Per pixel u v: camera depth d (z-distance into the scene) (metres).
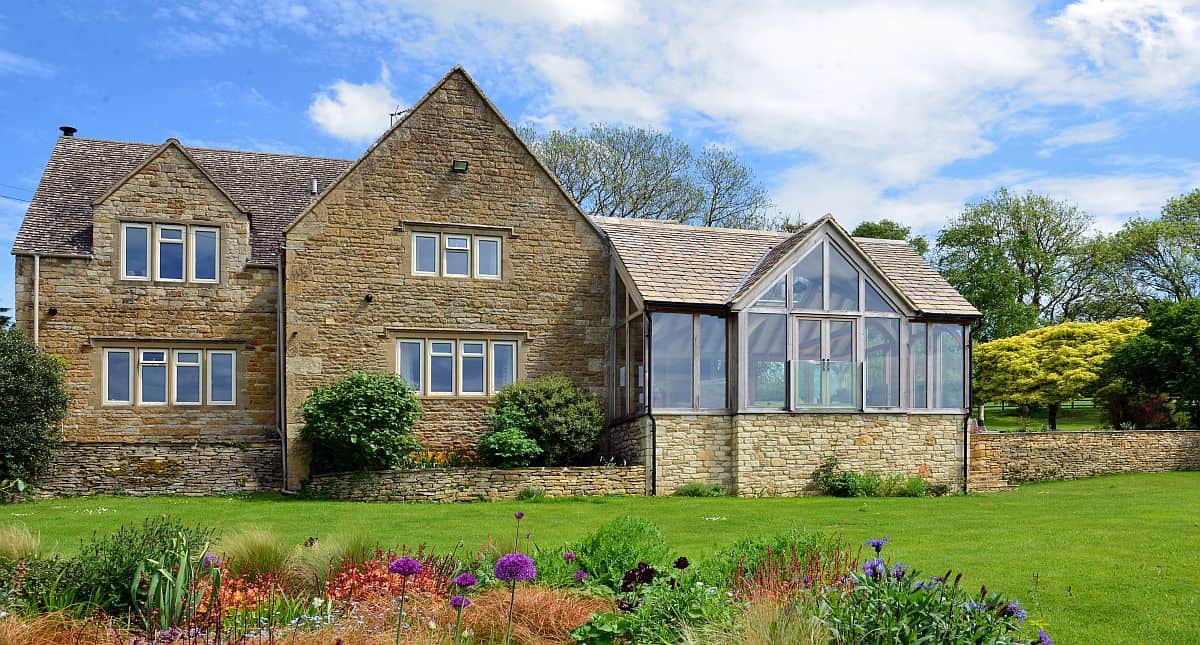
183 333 22.69
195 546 9.50
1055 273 50.72
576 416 22.19
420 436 22.81
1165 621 9.09
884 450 22.67
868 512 17.48
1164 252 50.28
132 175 22.52
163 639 7.41
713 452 21.70
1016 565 11.52
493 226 23.56
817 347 22.47
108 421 22.09
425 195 23.19
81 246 22.31
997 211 51.22
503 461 21.56
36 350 20.61
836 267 22.77
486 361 23.44
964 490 23.19
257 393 23.06
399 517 16.61
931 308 23.38
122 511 17.39
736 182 45.16
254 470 21.81
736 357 21.88
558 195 24.09
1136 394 33.31
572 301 24.00
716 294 22.16
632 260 22.91
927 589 7.10
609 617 7.98
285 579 9.22
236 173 26.17
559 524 15.72
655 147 43.91
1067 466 26.86
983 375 43.16
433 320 23.06
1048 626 8.95
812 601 7.38
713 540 14.11
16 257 21.83
